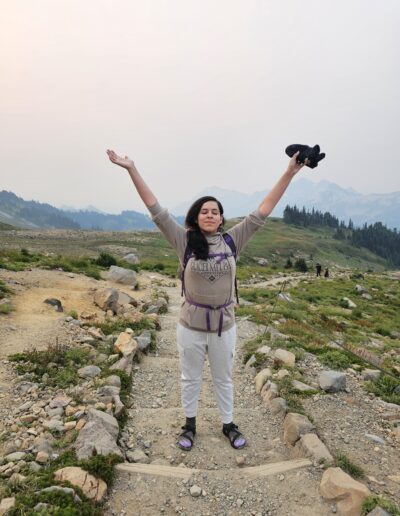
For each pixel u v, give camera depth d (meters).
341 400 5.41
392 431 4.63
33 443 3.88
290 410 4.89
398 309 30.53
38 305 9.52
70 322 8.38
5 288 10.37
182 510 3.23
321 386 5.74
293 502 3.32
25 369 5.60
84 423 4.21
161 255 66.31
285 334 9.72
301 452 4.05
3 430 4.13
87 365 6.11
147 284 19.66
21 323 7.84
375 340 14.31
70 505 2.94
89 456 3.63
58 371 5.69
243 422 4.87
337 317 19.86
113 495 3.35
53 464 3.55
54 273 15.09
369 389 5.97
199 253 3.62
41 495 2.98
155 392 5.88
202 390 6.12
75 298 11.23
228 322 3.92
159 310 12.41
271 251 126.06
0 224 108.12
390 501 3.20
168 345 8.57
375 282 51.62
